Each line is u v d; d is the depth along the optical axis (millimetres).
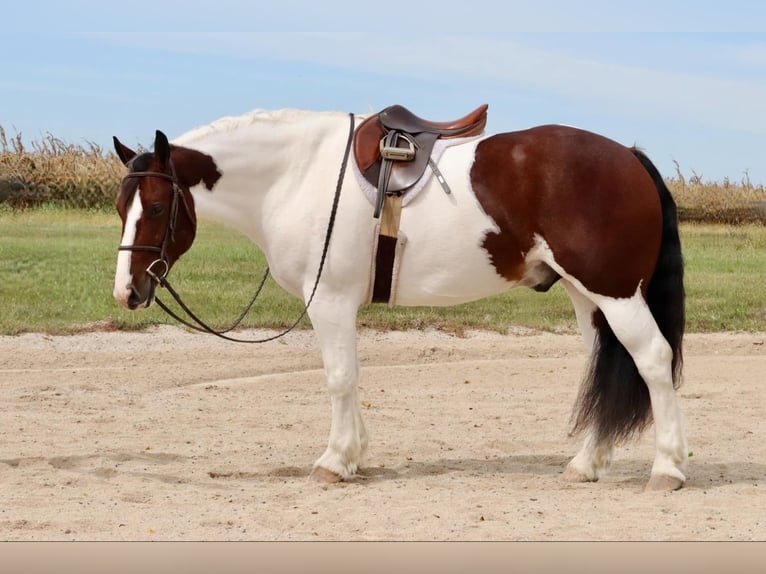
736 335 13531
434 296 5977
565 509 5520
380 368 11102
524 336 13352
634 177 5680
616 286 5648
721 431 7957
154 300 6008
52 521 5246
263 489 6059
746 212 23656
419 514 5410
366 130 6020
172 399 9227
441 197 5785
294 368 11117
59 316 12969
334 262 5930
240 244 18406
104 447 7223
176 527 5168
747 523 5195
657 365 5672
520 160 5711
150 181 5852
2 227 19297
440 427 8172
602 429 5867
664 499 5707
